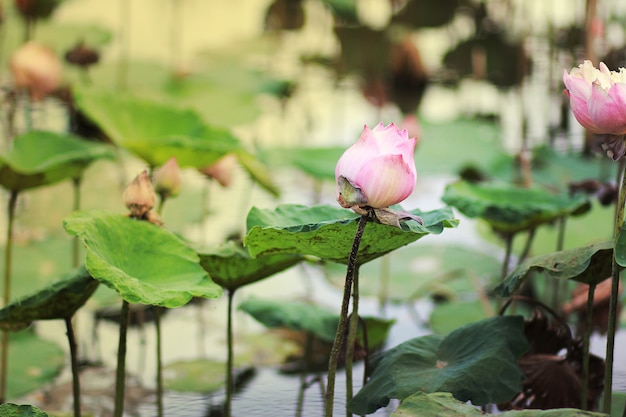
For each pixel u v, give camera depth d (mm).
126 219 2820
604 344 3434
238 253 2908
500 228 3297
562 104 5539
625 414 2785
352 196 2525
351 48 7062
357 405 2764
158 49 7410
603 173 4516
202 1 8172
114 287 2652
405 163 2514
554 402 2895
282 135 5816
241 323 3754
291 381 3357
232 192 4754
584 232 4027
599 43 5305
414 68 6582
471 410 2561
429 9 7379
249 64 6945
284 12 7520
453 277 3914
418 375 2773
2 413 2635
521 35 6418
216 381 3375
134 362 3506
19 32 6848
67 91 5242
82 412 3244
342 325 2619
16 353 3510
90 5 8180
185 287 2738
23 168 3506
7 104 5242
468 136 5160
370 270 4023
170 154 3500
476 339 2834
